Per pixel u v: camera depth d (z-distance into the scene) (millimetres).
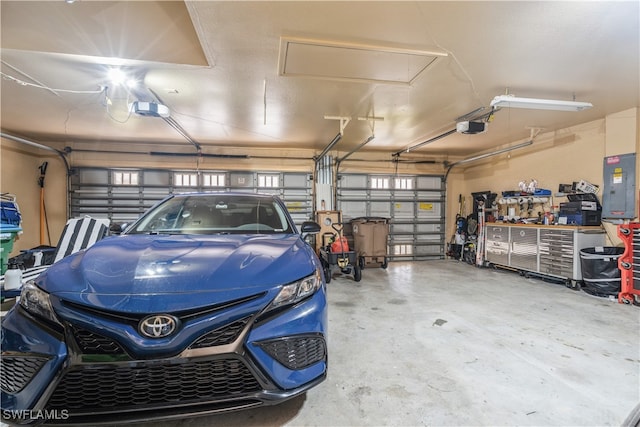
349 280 5129
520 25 2318
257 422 1514
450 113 4453
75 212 6148
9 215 3699
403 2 2057
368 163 7492
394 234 7555
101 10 2590
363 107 4207
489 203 6473
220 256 1476
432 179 7770
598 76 3209
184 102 3984
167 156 6555
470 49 2670
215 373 1220
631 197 4188
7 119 4719
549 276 4906
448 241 7926
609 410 1635
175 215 2330
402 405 1661
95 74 3123
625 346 2447
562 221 4754
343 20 2256
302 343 1371
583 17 2215
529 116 4578
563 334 2699
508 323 2979
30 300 1263
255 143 6535
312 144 6629
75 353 1148
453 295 4090
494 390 1813
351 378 1938
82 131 5453
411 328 2840
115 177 6328
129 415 1167
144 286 1236
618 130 4352
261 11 2150
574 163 5062
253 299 1289
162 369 1181
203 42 2551
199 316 1211
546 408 1646
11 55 2715
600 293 3992
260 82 3352
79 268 1364
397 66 2975
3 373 1205
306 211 7113
